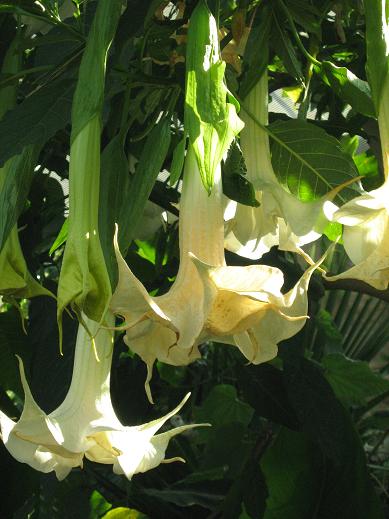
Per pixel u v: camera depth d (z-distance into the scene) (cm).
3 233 118
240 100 126
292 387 177
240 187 118
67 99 121
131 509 222
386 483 353
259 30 128
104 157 119
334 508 225
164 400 289
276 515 225
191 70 107
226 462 244
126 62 130
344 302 378
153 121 132
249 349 108
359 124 156
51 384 156
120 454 114
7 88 132
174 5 151
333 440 174
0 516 185
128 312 103
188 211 111
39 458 117
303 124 125
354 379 247
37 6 139
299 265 175
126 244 113
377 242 108
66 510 210
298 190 126
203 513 258
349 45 156
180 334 104
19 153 119
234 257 168
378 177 164
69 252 106
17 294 120
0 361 179
